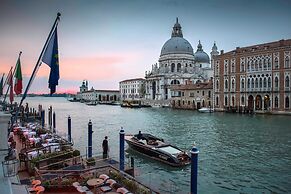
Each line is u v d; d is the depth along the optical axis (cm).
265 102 7375
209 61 16762
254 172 1905
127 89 19088
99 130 4269
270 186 1634
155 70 15425
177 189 1553
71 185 1280
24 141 2298
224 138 3322
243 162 2169
